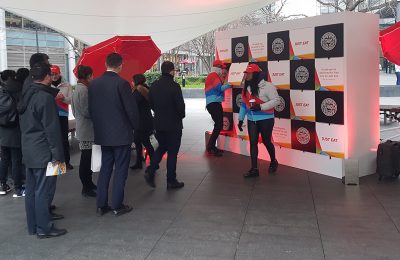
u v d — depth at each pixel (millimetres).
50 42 40625
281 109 7473
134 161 8320
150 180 6191
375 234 4395
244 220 4879
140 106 7160
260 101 6656
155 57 8641
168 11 9562
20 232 4637
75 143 10406
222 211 5203
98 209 5168
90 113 5035
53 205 5355
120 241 4336
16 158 5867
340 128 6531
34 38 39125
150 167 6227
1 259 3953
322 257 3873
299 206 5332
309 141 7039
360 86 6570
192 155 8594
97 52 7766
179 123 6070
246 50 8125
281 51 7355
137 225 4785
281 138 7551
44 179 4375
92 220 4973
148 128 7254
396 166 6434
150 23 10570
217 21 11500
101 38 11625
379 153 6457
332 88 6574
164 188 6258
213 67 8398
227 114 8859
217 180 6648
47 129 4188
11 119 5590
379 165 6457
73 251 4109
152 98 5996
